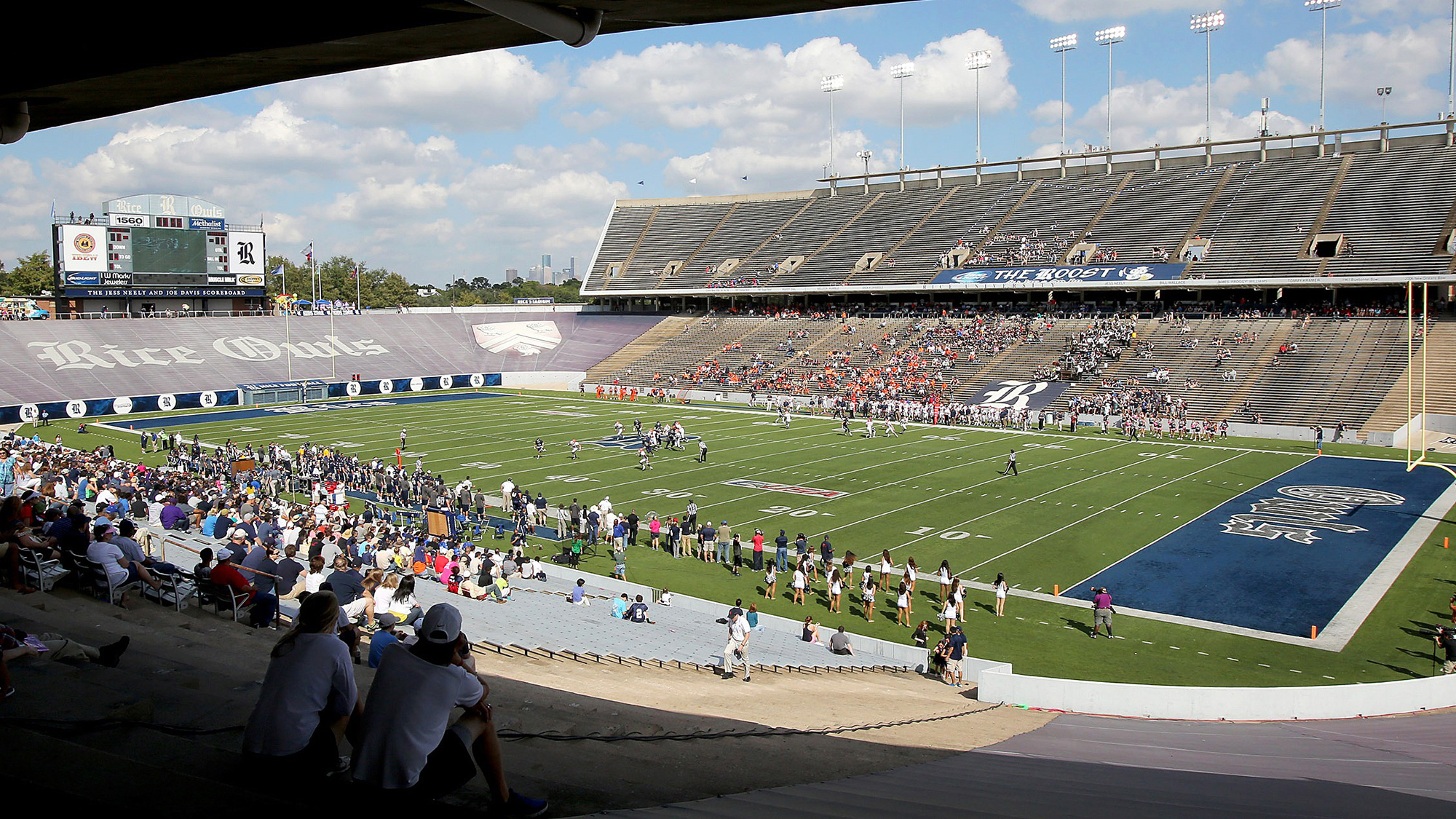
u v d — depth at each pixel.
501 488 37.47
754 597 24.77
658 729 9.06
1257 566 26.72
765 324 80.75
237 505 26.39
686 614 22.98
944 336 70.50
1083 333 65.50
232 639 10.75
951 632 18.86
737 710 12.17
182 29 8.60
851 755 9.01
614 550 27.56
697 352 78.19
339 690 5.39
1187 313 64.94
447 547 26.28
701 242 93.06
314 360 74.12
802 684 16.23
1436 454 44.53
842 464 43.09
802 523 32.06
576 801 5.72
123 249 70.25
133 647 9.84
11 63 9.60
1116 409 55.31
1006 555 28.19
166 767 5.25
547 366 80.69
